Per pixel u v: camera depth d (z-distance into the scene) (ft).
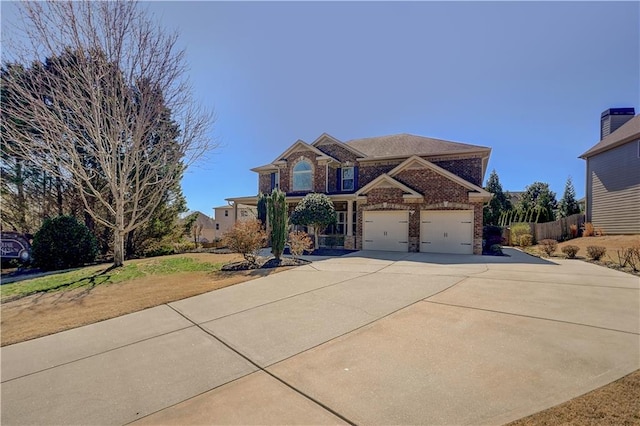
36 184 57.47
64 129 39.88
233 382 11.96
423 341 14.75
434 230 51.88
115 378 12.69
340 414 9.55
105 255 59.72
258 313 20.26
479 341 14.49
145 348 15.62
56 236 44.42
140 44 42.60
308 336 16.12
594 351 13.16
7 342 17.15
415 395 10.38
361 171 67.82
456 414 9.27
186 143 48.57
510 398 9.94
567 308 19.11
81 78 41.63
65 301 25.70
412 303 20.79
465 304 20.21
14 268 46.11
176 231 69.46
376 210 55.88
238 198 71.87
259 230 40.29
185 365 13.58
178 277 33.73
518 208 95.50
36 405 10.96
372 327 16.89
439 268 34.32
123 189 42.55
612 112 74.43
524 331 15.53
